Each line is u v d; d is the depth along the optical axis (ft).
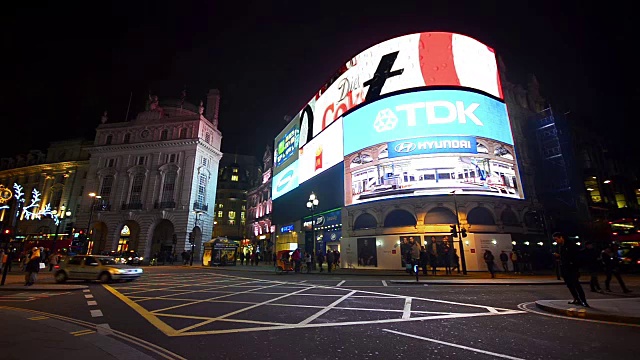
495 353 15.26
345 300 33.37
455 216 77.05
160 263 136.46
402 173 81.46
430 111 82.99
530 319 22.85
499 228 77.00
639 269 66.95
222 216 246.68
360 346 16.79
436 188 77.66
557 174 99.40
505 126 87.15
